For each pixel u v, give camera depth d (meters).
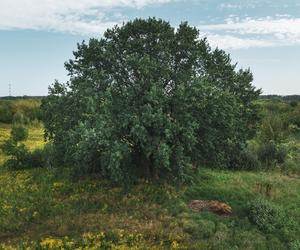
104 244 19.45
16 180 29.92
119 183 26.45
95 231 20.84
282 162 41.38
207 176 32.06
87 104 23.53
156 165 25.94
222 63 28.36
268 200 27.55
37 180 29.56
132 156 28.11
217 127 26.70
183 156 24.36
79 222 21.72
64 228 20.98
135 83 26.03
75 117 25.94
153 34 27.02
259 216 23.80
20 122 76.56
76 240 19.72
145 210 23.45
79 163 26.92
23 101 95.69
